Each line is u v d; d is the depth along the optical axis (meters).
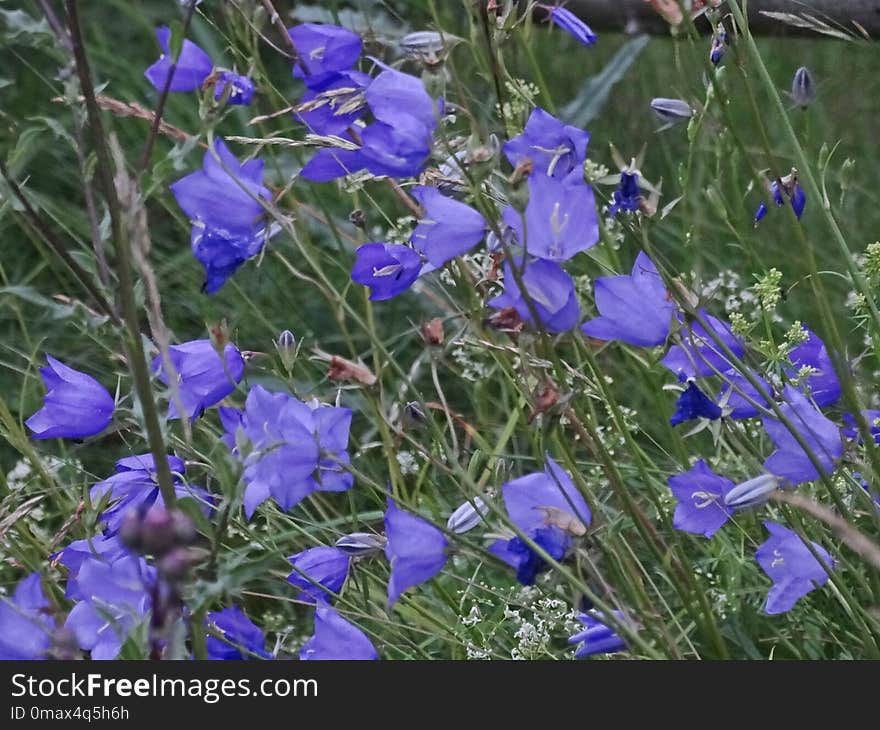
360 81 3.28
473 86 3.66
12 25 3.12
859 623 3.26
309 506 3.52
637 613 3.23
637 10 3.66
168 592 3.09
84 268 3.14
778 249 3.60
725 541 3.37
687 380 3.25
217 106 3.16
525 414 3.38
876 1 3.55
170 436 3.25
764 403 3.27
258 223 3.26
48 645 3.18
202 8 3.67
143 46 4.21
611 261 3.37
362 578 3.33
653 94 3.88
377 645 3.32
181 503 3.14
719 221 3.66
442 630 3.36
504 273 3.21
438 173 3.25
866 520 3.36
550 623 3.29
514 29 3.34
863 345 3.53
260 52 3.89
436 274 3.37
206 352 3.25
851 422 3.30
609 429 3.41
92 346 3.59
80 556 3.23
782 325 3.54
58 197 3.75
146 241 3.11
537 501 3.19
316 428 3.21
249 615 3.44
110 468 3.56
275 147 3.57
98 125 3.13
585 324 3.23
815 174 3.52
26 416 3.57
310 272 3.65
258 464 3.21
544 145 3.22
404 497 3.40
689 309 3.22
